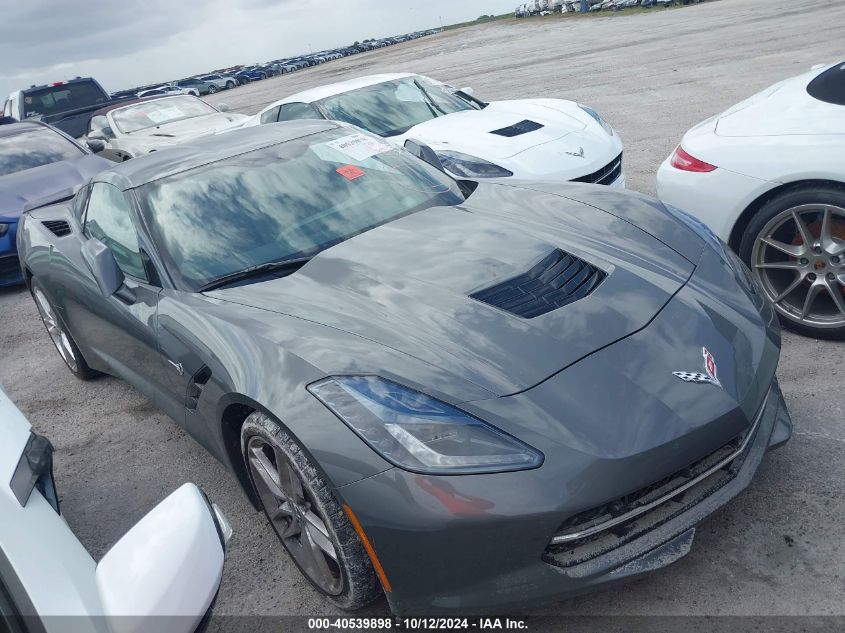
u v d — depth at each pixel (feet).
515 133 18.51
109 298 11.03
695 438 6.70
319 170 11.35
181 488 5.51
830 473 8.53
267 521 9.73
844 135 10.92
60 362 17.20
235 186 10.94
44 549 5.40
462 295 8.24
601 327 7.59
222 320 8.66
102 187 12.40
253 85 167.02
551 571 6.55
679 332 7.60
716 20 74.02
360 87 22.59
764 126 11.89
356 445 6.71
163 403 10.70
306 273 9.34
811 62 37.24
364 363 7.31
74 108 48.06
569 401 6.77
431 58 109.60
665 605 7.21
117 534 10.25
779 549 7.59
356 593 7.36
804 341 11.69
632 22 99.35
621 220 9.95
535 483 6.31
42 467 6.74
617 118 31.68
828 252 11.12
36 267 13.99
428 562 6.56
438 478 6.40
